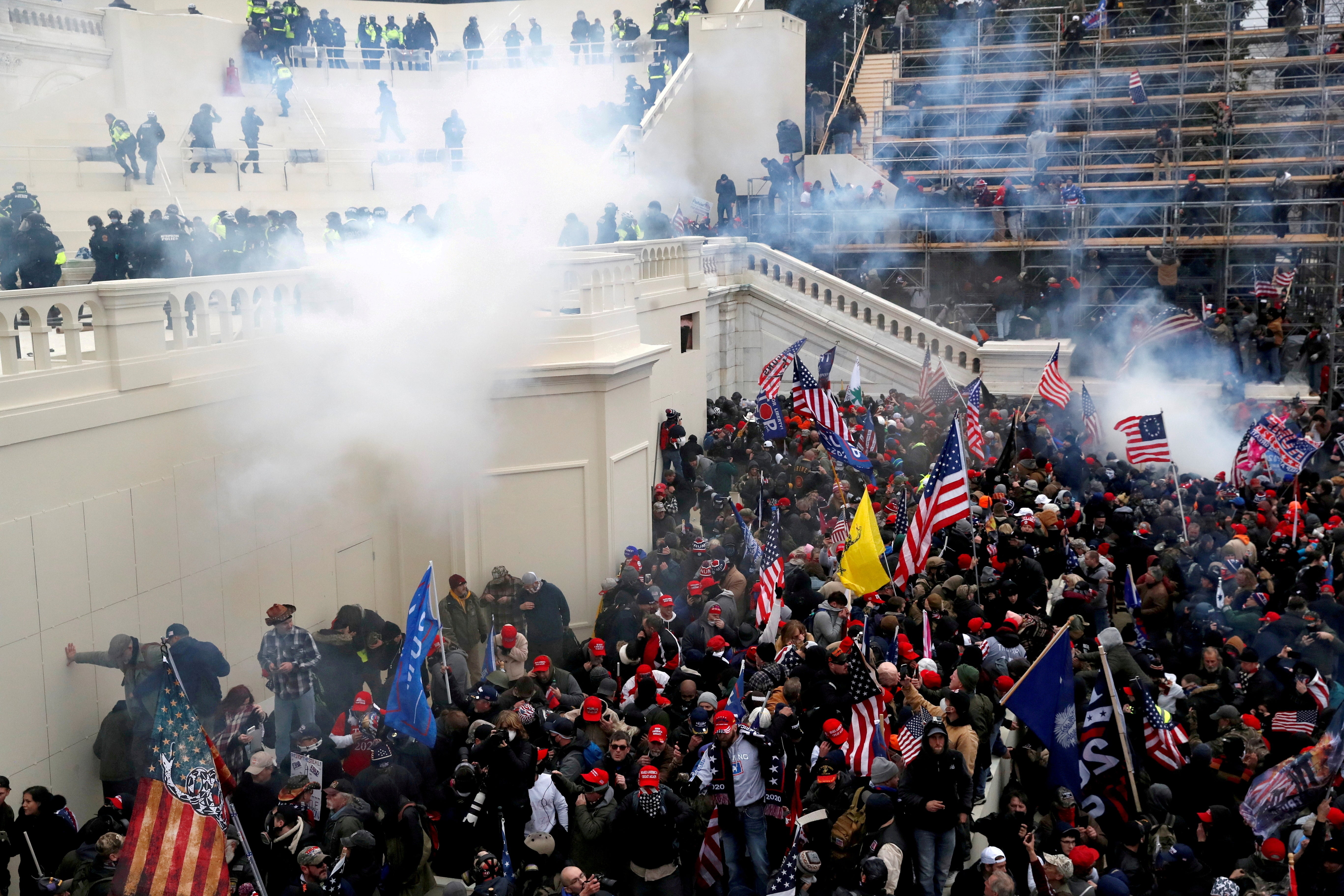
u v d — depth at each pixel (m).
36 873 9.98
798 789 10.60
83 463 11.56
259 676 14.12
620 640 14.73
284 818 9.95
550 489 17.12
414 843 10.32
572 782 10.68
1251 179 32.84
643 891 10.12
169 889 8.36
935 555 16.64
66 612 11.39
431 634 11.23
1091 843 10.12
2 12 28.31
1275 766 10.73
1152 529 18.20
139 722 11.54
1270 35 36.19
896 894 10.11
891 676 11.47
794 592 14.88
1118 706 10.88
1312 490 20.44
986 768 11.56
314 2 39.81
